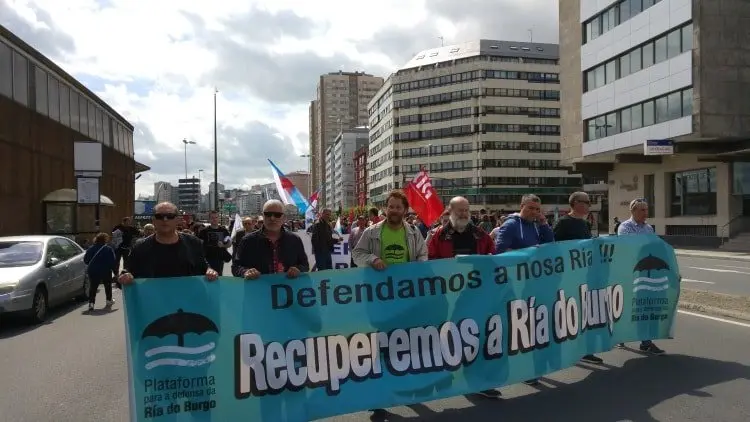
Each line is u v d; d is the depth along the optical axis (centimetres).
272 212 523
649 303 715
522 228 648
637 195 4388
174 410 455
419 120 11069
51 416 550
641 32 3709
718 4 3225
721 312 981
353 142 17275
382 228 586
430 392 525
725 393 575
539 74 10519
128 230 1755
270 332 482
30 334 966
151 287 458
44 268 1111
